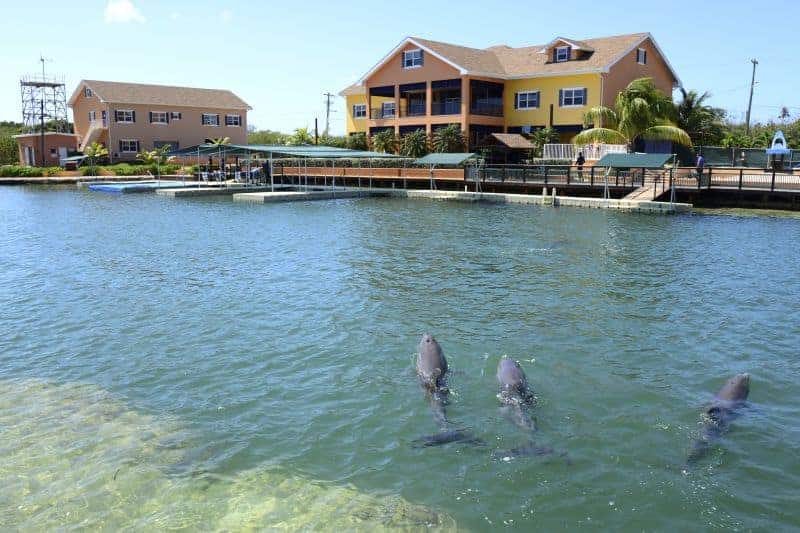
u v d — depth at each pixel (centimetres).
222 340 1289
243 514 731
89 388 1066
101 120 7294
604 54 5075
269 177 5609
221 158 5669
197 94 7881
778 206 3447
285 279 1811
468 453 852
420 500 755
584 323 1390
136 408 991
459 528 707
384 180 5094
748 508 739
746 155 4584
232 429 923
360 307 1510
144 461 839
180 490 775
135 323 1406
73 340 1299
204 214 3528
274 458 847
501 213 3456
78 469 820
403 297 1606
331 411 972
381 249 2314
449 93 5747
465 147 5250
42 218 3391
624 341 1273
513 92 5478
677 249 2286
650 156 3591
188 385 1075
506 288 1705
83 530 706
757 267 1964
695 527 708
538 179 4172
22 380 1098
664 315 1452
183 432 915
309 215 3444
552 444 870
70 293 1669
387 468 820
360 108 6556
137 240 2575
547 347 1235
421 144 5256
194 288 1711
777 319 1419
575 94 5122
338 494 767
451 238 2570
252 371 1130
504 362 1079
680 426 920
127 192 5209
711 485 781
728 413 958
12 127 10431
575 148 4678
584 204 3697
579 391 1034
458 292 1659
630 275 1862
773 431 909
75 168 7312
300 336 1307
